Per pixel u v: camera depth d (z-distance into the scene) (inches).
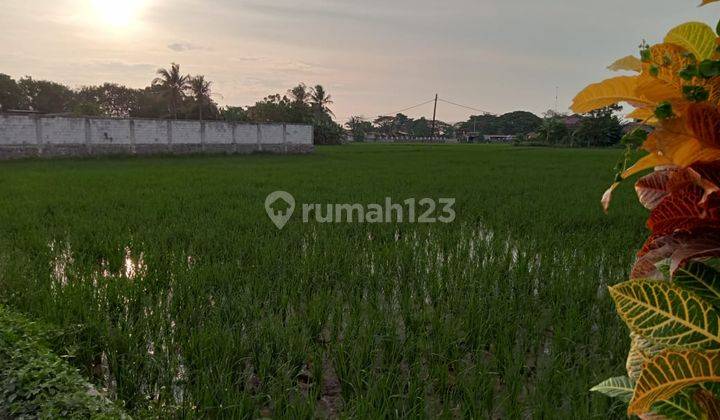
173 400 176.1
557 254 358.9
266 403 184.2
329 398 190.5
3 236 412.2
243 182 830.5
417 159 1577.3
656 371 46.8
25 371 160.4
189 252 367.6
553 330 234.4
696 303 47.8
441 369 191.0
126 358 205.3
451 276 307.9
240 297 265.6
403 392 185.2
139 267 346.3
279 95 3164.4
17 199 601.6
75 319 230.2
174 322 245.4
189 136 1615.4
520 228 463.5
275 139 1828.2
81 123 1395.2
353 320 233.6
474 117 5310.0
